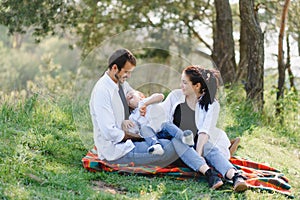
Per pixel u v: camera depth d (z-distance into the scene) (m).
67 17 11.91
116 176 4.29
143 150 4.36
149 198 3.87
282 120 8.08
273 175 4.62
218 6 9.44
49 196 3.63
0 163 4.07
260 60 8.12
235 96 8.05
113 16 13.02
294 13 11.95
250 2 8.05
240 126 6.96
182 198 3.92
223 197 4.05
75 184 3.96
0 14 11.34
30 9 11.40
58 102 6.49
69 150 4.86
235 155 5.56
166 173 4.36
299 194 4.48
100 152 4.43
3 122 5.30
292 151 6.48
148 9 12.82
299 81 10.27
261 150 6.03
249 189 4.23
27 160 4.22
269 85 10.60
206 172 4.23
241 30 9.51
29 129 5.16
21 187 3.72
